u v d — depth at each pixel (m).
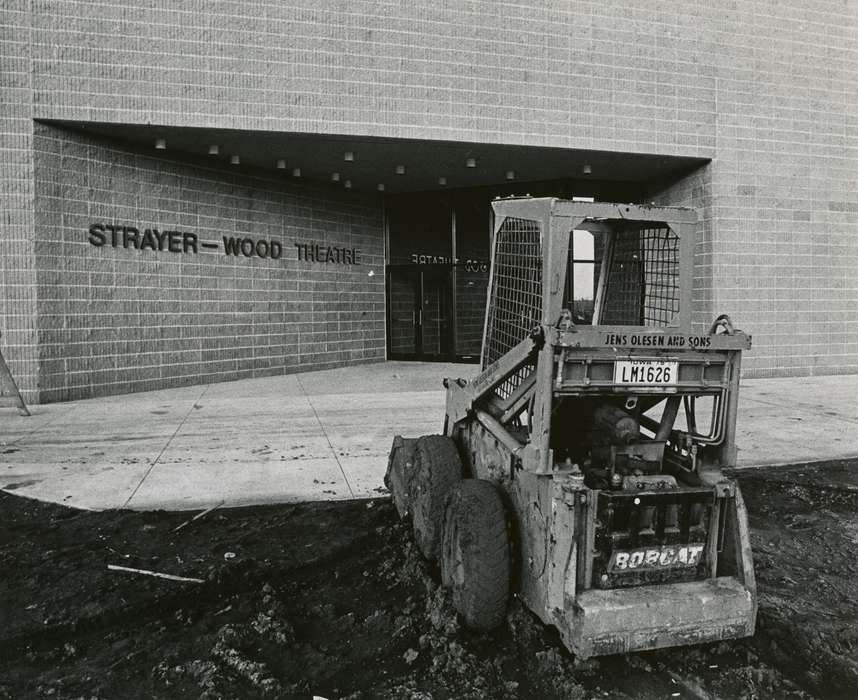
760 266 13.74
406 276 17.05
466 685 3.28
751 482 6.65
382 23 11.46
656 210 3.57
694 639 3.20
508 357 3.88
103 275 11.02
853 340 14.48
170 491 6.23
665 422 3.79
